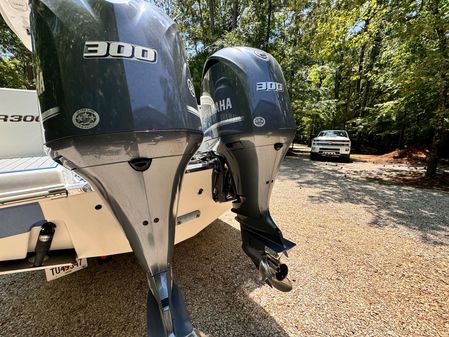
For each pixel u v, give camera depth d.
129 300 1.43
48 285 1.56
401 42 4.64
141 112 0.68
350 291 1.52
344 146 7.54
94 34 0.68
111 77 0.67
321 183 4.61
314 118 12.02
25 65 7.21
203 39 9.60
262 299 1.44
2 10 1.59
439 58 3.94
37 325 1.25
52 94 0.69
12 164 1.34
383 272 1.72
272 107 1.27
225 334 1.20
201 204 1.47
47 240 0.99
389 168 6.43
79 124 0.66
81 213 1.03
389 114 6.96
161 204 0.80
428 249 2.05
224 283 1.59
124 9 0.73
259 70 1.30
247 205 1.40
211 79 1.51
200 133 0.84
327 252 1.99
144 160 0.71
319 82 13.35
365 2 4.27
